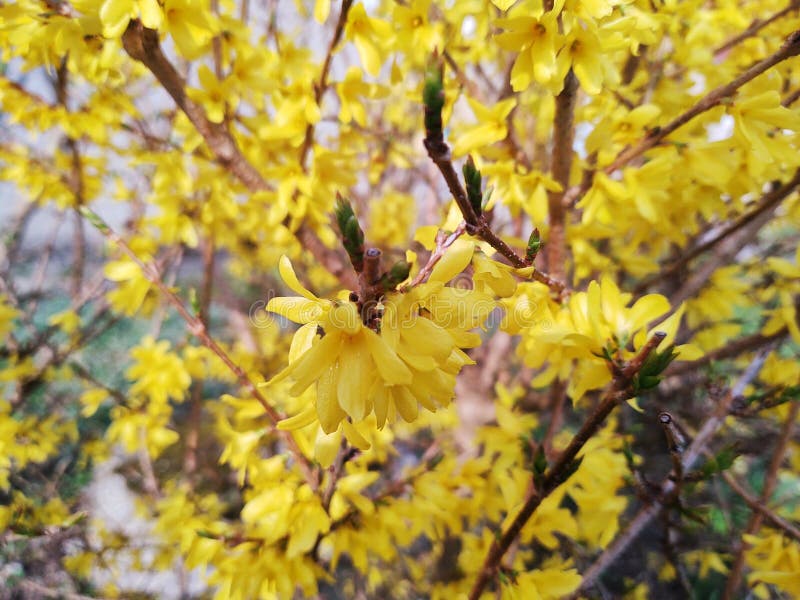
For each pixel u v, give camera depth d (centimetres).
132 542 47
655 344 14
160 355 39
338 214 11
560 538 45
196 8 20
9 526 31
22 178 40
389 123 52
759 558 24
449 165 11
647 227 28
